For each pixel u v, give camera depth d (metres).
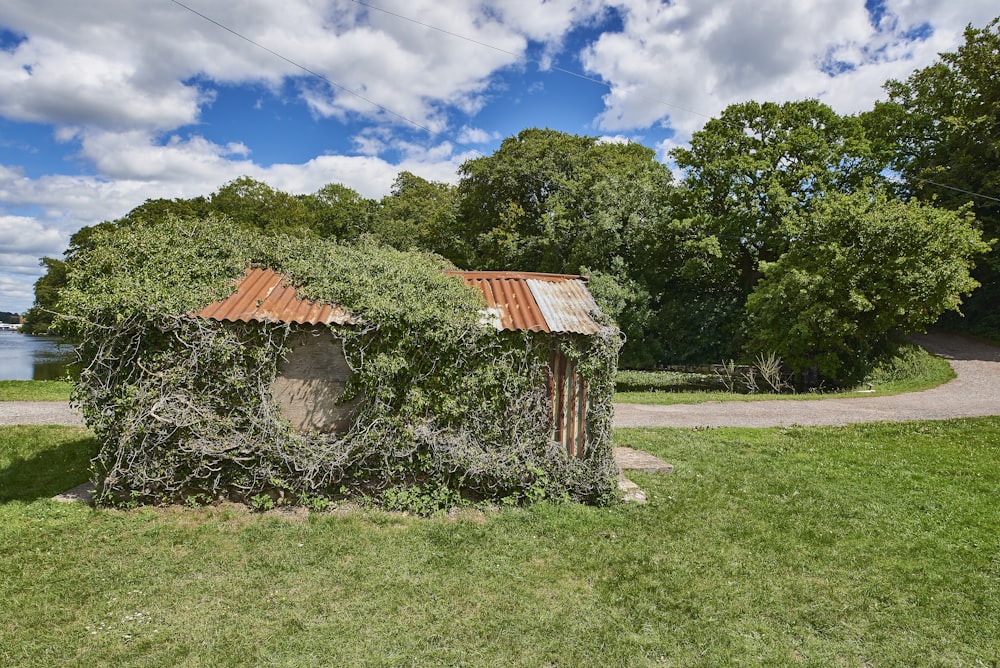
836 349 21.19
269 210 41.44
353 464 6.54
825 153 25.39
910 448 9.83
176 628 4.11
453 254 38.88
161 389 6.21
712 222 26.72
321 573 4.96
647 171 30.84
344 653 3.86
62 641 3.92
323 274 6.97
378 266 7.10
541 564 5.28
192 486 6.45
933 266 18.62
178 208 38.91
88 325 6.04
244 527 5.88
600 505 6.76
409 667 3.74
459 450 6.48
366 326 6.49
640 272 28.73
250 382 6.37
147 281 6.26
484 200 35.62
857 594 4.88
